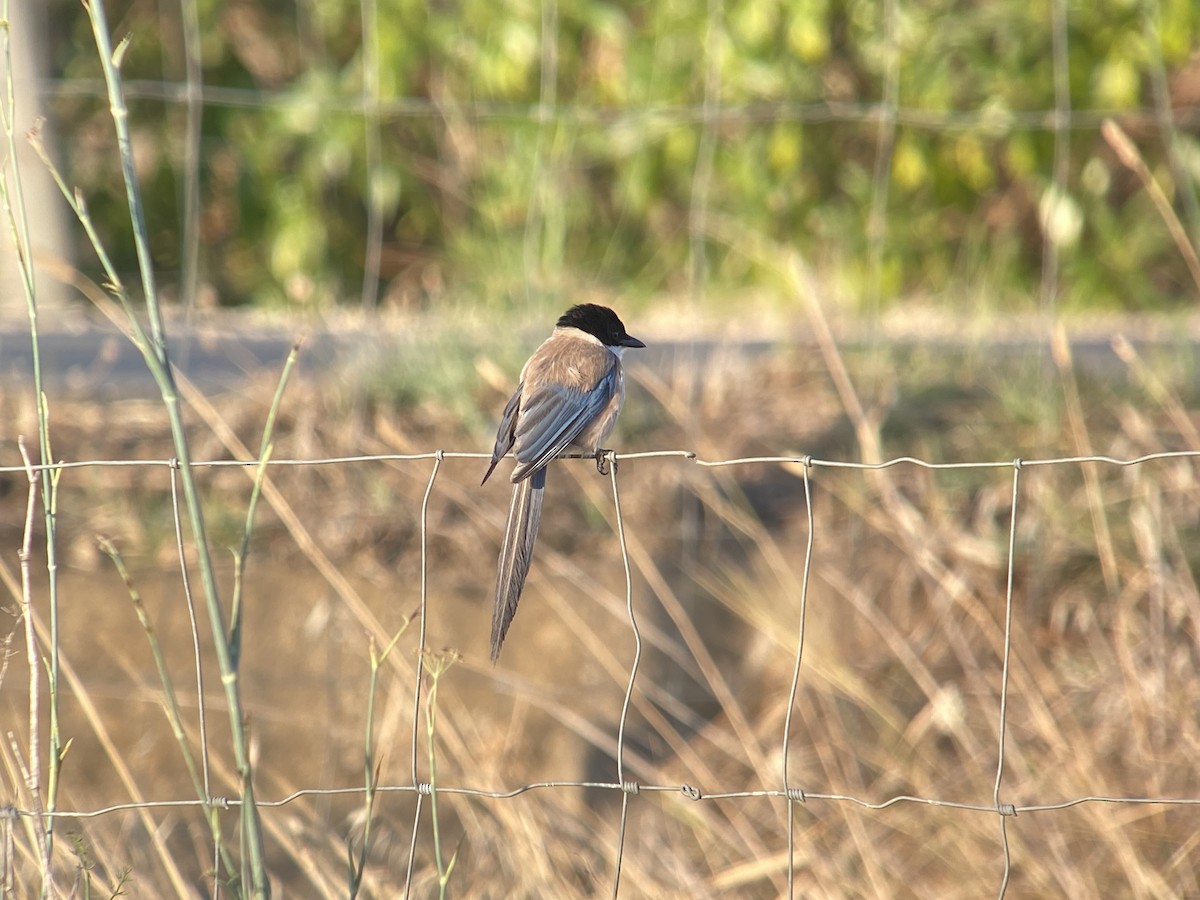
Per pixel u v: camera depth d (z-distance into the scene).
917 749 9.99
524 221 18.55
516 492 8.42
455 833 9.88
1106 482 11.80
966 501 11.94
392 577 11.66
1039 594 11.29
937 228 19.28
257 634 11.31
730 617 11.58
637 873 8.63
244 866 6.25
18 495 12.09
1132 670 9.77
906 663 10.10
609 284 18.05
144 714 10.74
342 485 12.28
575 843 9.55
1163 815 9.14
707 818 9.52
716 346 15.08
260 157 19.95
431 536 11.98
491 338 13.57
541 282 15.83
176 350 14.67
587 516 12.22
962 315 15.77
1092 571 11.33
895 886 8.88
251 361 14.26
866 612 10.43
